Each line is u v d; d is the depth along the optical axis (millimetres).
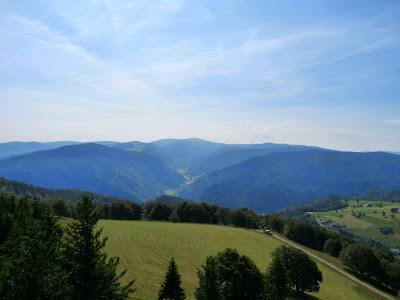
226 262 58031
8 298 19250
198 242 114688
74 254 23938
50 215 26359
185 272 82938
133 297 59094
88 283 23484
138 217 184375
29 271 19844
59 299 20422
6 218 40219
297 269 86250
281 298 63688
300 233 168375
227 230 141375
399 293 107500
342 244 155875
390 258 137500
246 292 56625
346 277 119750
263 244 126750
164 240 111688
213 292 45875
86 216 24672
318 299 86375
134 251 95188
